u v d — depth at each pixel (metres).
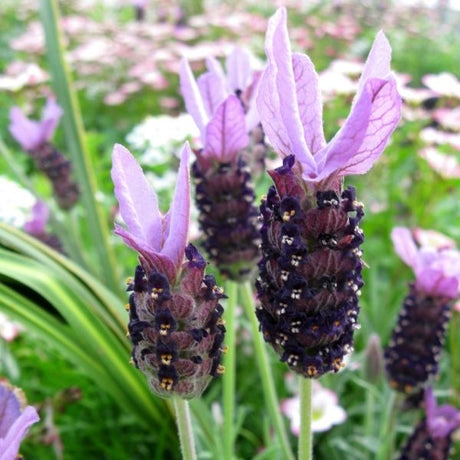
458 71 0.68
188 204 0.09
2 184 0.29
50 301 0.18
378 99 0.09
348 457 0.24
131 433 0.25
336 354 0.11
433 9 0.89
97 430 0.25
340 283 0.10
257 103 0.10
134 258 0.32
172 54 0.54
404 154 0.35
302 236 0.10
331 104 0.33
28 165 0.46
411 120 0.33
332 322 0.11
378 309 0.30
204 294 0.10
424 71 0.68
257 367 0.27
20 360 0.27
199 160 0.17
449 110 0.33
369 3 0.81
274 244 0.10
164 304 0.10
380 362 0.22
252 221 0.17
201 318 0.10
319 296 0.10
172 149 0.34
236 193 0.17
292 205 0.10
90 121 0.53
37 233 0.28
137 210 0.10
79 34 0.63
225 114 0.16
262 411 0.26
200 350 0.10
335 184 0.10
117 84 0.55
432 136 0.32
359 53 0.60
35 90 0.43
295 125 0.09
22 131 0.29
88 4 0.77
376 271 0.31
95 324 0.19
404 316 0.19
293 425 0.22
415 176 0.36
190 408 0.21
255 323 0.18
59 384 0.25
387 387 0.23
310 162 0.10
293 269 0.10
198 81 0.17
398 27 0.74
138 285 0.10
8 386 0.12
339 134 0.09
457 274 0.18
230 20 0.59
